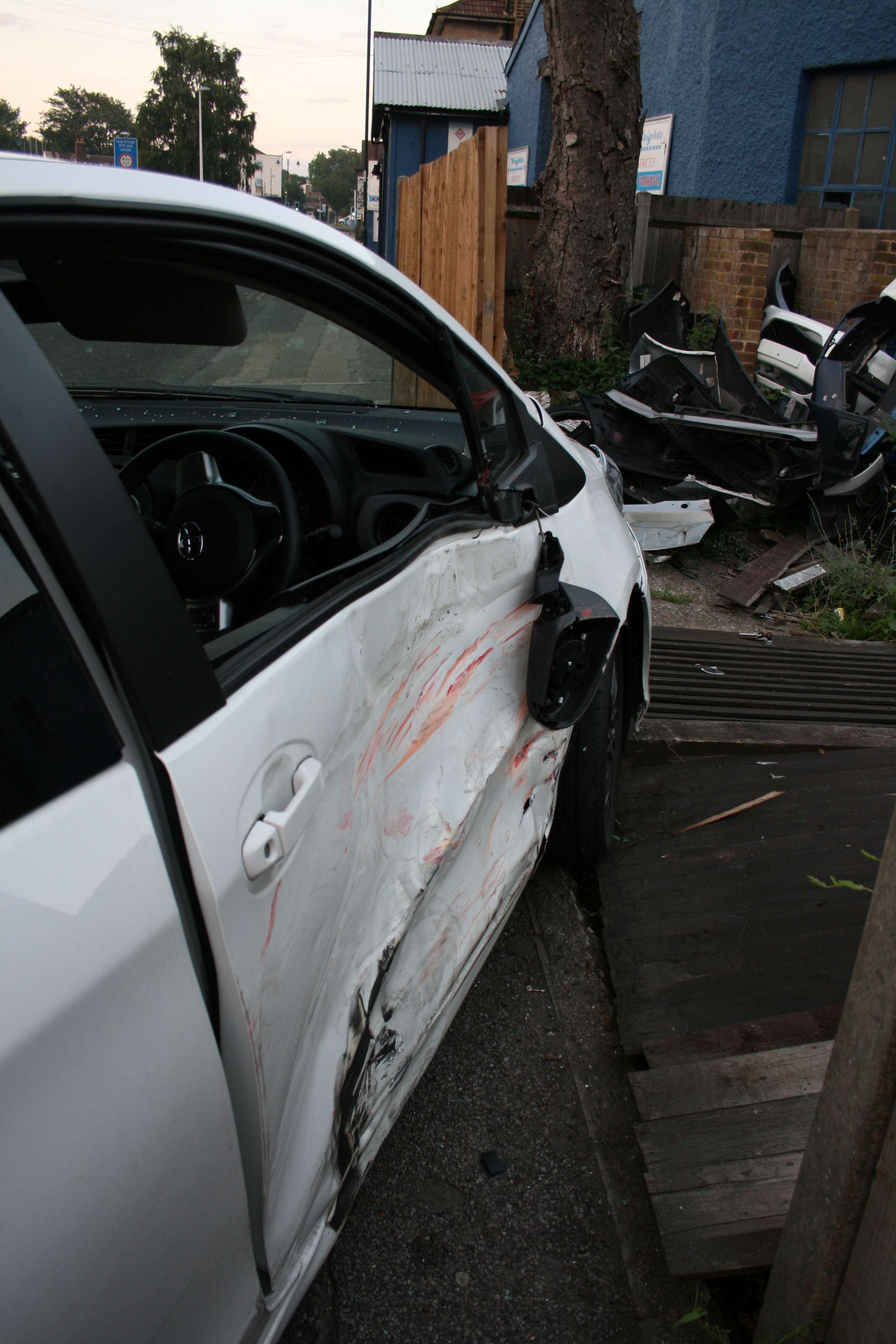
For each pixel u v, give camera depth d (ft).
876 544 20.99
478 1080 7.26
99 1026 2.63
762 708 14.29
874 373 24.45
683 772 12.13
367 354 7.14
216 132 238.07
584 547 7.97
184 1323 3.16
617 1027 7.76
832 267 31.35
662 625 18.21
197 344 6.16
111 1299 2.71
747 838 10.44
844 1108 4.07
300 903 3.73
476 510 6.51
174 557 5.50
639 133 26.84
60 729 2.78
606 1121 6.94
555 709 6.96
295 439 6.57
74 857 2.67
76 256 4.00
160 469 6.36
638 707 10.09
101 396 7.77
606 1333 5.50
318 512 6.63
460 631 5.87
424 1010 5.39
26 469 2.80
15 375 2.89
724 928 8.88
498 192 21.43
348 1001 4.43
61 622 2.86
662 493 21.57
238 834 3.25
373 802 4.67
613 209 26.94
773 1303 4.80
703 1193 5.98
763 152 40.60
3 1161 2.33
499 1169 6.51
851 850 10.19
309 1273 4.20
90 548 2.95
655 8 45.62
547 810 7.67
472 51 83.10
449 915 5.79
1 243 3.35
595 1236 6.08
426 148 78.74
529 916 9.12
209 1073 3.05
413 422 8.11
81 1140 2.55
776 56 39.14
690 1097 6.68
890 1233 3.89
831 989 8.05
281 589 5.67
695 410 20.20
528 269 29.32
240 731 3.39
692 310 29.37
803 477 20.70
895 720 13.99
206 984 3.15
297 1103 3.89
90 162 3.80
